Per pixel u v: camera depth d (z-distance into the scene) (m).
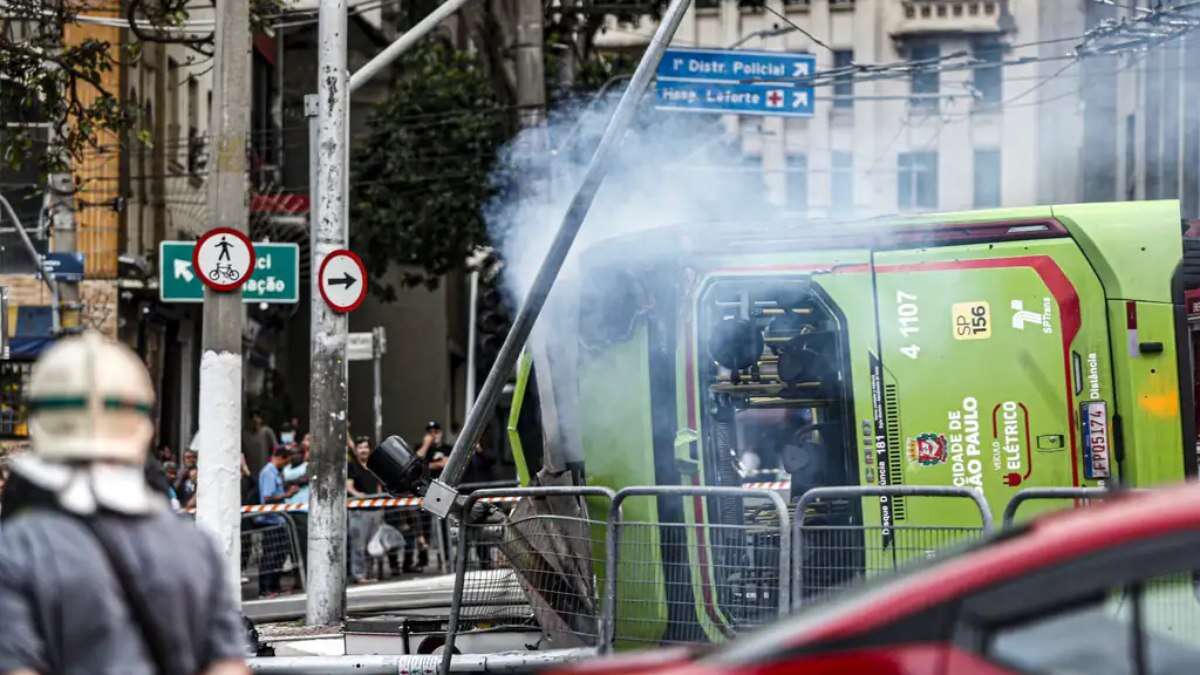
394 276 116.25
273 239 84.19
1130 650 10.65
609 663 12.81
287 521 55.03
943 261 30.19
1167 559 10.69
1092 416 29.84
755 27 173.75
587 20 95.25
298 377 104.06
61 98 53.91
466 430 29.25
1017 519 26.84
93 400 12.23
